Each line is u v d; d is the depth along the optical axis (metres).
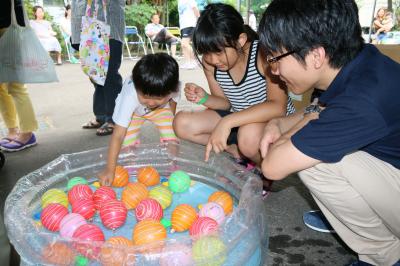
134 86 1.58
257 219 1.20
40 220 1.33
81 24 2.50
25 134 2.49
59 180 1.67
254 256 1.13
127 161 1.84
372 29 5.04
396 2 5.18
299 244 1.40
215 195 1.43
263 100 1.70
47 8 8.33
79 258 1.04
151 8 9.35
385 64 0.99
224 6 1.40
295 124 1.36
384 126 0.95
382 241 1.17
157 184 1.66
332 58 0.96
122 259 1.02
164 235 1.17
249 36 1.58
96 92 2.84
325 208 1.23
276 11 0.95
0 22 2.30
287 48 0.95
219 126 1.50
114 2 2.61
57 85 4.84
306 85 1.02
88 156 1.79
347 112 0.94
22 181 1.49
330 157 0.99
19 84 2.39
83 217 1.28
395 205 1.10
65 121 3.18
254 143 1.59
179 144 1.95
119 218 1.30
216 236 1.09
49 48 6.90
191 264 1.03
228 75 1.68
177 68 1.58
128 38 8.82
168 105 1.98
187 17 6.12
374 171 1.08
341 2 0.91
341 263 1.29
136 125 1.94
